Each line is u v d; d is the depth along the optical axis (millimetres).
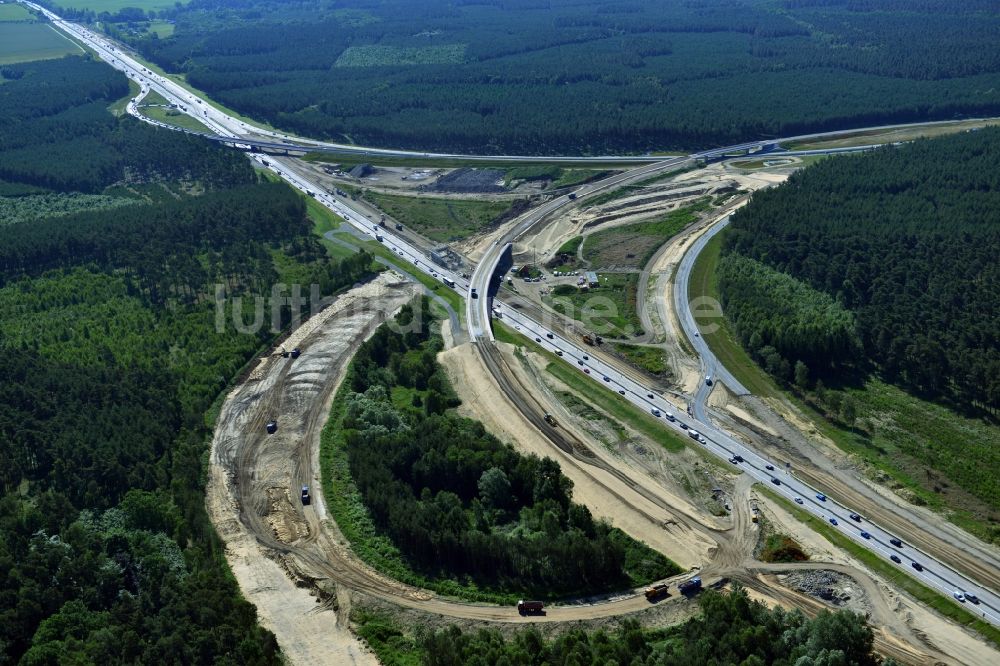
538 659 190250
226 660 188250
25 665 189000
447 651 188375
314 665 197625
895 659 197500
